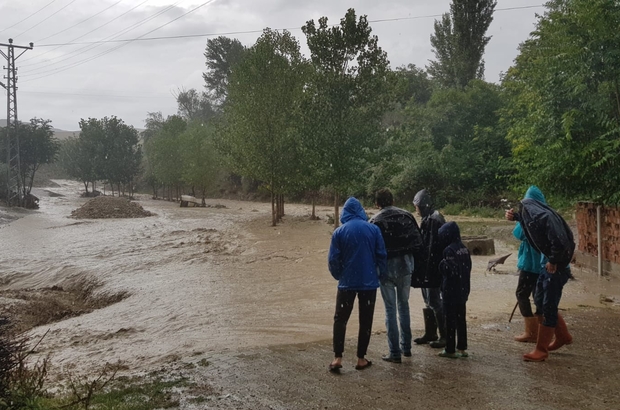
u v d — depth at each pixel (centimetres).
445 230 649
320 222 2978
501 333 761
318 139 2253
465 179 3634
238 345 760
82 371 724
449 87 4506
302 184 2847
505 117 3550
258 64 2842
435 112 3912
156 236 2488
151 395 545
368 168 2359
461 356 640
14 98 4544
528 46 2575
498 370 591
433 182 3709
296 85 2831
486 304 974
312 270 1434
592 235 1333
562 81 1275
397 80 2269
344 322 604
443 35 4628
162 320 1005
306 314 958
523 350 671
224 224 3034
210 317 983
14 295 1420
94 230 2841
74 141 7944
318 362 641
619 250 1201
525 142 1470
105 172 6606
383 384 555
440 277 662
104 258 1862
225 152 3175
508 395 516
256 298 1126
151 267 1634
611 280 1200
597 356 641
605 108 1225
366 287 596
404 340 645
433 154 3672
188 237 2400
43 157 5481
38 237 2566
